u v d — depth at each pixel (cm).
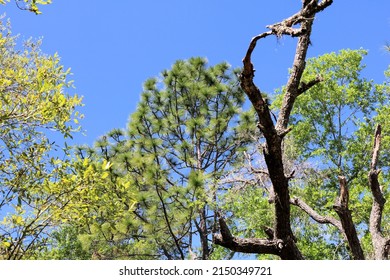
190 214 1187
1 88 489
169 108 1620
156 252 1357
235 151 1437
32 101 484
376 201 485
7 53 579
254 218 1088
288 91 361
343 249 1121
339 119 1658
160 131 1554
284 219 350
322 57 1667
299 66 362
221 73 1617
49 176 496
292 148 995
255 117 1460
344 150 1593
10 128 480
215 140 1473
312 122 1653
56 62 551
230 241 359
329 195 1298
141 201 1188
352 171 1559
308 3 321
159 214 1274
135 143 1509
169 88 1602
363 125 1584
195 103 1602
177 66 1602
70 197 484
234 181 952
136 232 1302
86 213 504
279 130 343
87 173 487
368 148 1537
